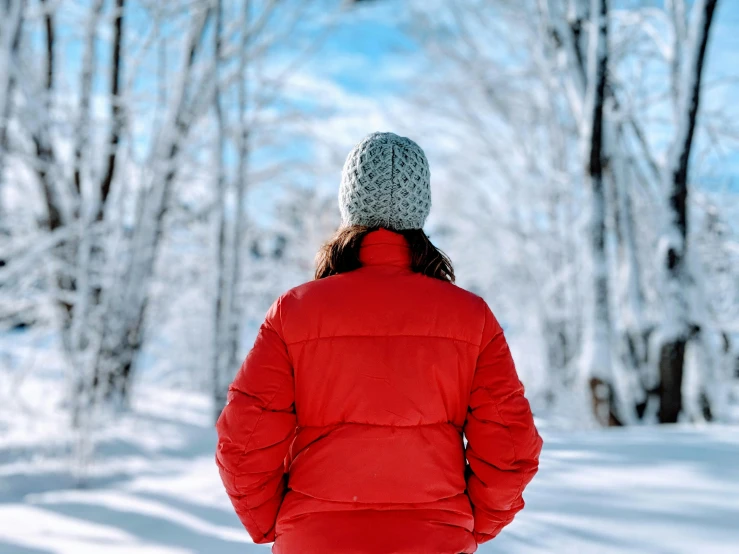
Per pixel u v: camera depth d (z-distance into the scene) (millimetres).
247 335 14258
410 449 1207
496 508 1268
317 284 1318
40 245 7469
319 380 1243
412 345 1246
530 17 11664
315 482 1199
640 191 8977
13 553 3383
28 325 8453
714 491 3029
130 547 3316
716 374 6766
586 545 2533
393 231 1364
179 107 8992
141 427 7902
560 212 12828
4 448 6539
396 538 1147
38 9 7992
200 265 12094
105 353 7105
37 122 7855
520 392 1285
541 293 13578
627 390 6863
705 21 6402
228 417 1235
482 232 14641
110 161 8430
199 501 4121
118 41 8727
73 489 5566
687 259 6781
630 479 3293
